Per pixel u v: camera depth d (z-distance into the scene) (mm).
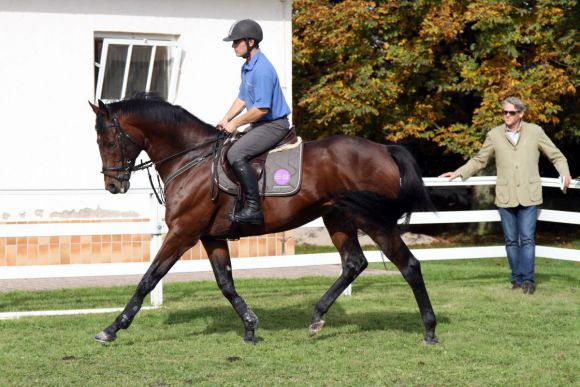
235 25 7660
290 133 7777
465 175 10828
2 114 12930
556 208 23406
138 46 13781
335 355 7371
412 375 6680
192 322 8891
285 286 11609
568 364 7031
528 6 19047
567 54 18594
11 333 8305
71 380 6531
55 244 12711
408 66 18812
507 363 7105
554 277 12414
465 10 18812
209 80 13984
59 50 13188
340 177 7500
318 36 18875
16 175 13000
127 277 12758
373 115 19516
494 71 18625
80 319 9008
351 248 8039
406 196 7406
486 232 21828
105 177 7883
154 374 6719
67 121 13234
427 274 12953
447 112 20906
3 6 12883
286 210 7582
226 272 7957
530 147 10664
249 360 7168
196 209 7668
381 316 9172
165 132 7824
